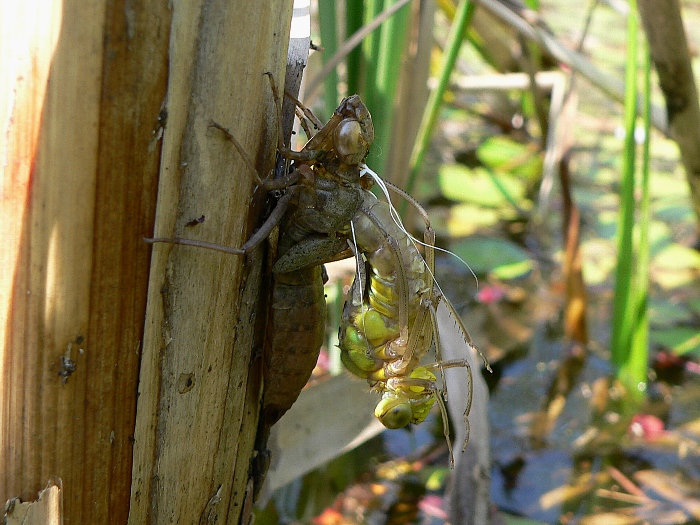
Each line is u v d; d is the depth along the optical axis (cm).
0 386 16
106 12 15
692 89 27
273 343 18
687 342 32
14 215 16
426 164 43
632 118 27
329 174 18
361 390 22
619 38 54
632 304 29
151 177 16
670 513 25
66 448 16
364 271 18
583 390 29
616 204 41
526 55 35
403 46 25
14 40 15
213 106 16
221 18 16
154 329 16
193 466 17
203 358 17
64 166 15
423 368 18
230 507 18
